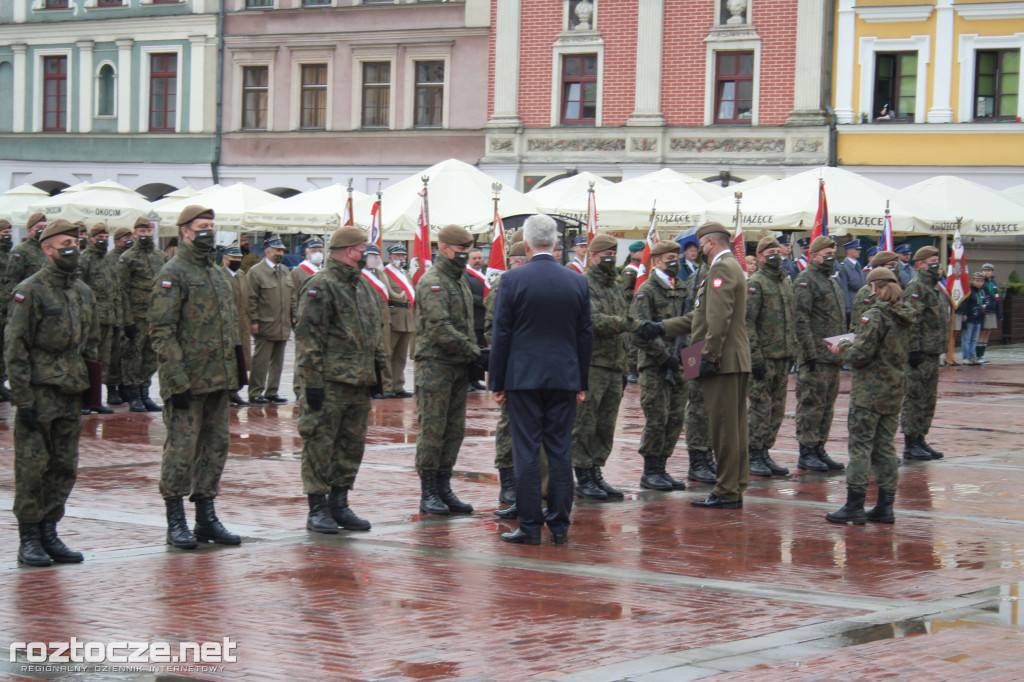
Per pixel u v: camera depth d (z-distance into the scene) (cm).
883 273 988
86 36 4119
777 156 3338
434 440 1002
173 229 3172
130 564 816
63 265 834
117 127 4103
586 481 1097
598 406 1091
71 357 831
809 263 1312
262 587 752
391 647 628
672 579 789
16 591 742
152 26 4022
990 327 2666
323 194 2647
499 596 736
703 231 1047
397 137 3750
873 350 981
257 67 3938
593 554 866
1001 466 1310
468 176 2495
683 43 3422
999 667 606
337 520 941
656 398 1130
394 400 1884
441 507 1010
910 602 739
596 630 663
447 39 3669
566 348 906
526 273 913
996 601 743
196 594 734
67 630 657
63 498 831
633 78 3478
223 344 884
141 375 1708
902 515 1037
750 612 707
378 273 1888
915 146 3219
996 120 3164
